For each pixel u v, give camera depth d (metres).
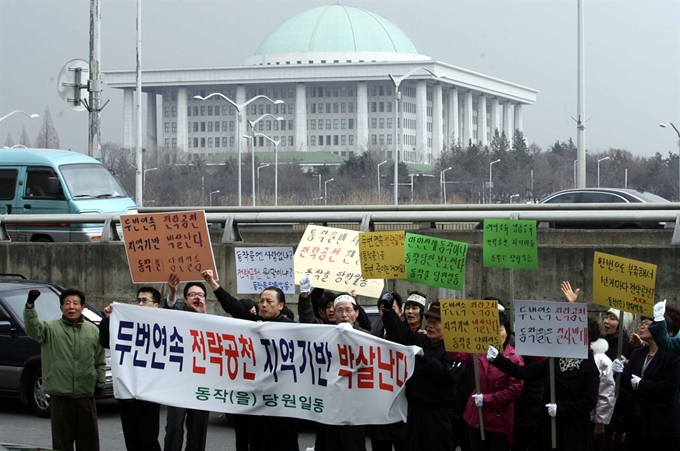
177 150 158.12
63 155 27.59
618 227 22.47
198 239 10.56
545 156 139.12
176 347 10.15
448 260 10.30
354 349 9.51
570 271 15.38
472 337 9.08
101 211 26.78
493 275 15.80
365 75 188.88
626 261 9.41
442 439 9.20
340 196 97.56
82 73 28.62
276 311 10.13
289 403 9.80
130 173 123.38
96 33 28.94
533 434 9.67
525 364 9.80
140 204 42.62
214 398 10.04
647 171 116.06
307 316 10.51
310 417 9.75
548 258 15.50
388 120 191.75
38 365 14.17
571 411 9.12
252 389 9.91
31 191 26.94
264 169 130.00
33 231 25.44
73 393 10.62
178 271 10.62
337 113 196.12
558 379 9.24
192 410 10.77
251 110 198.25
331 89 196.50
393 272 10.28
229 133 198.00
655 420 9.60
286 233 20.95
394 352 9.39
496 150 138.50
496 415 9.41
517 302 9.02
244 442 10.55
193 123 199.38
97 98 28.95
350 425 9.65
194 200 106.50
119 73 195.38
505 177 126.25
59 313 14.78
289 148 196.38
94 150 29.09
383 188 122.62
